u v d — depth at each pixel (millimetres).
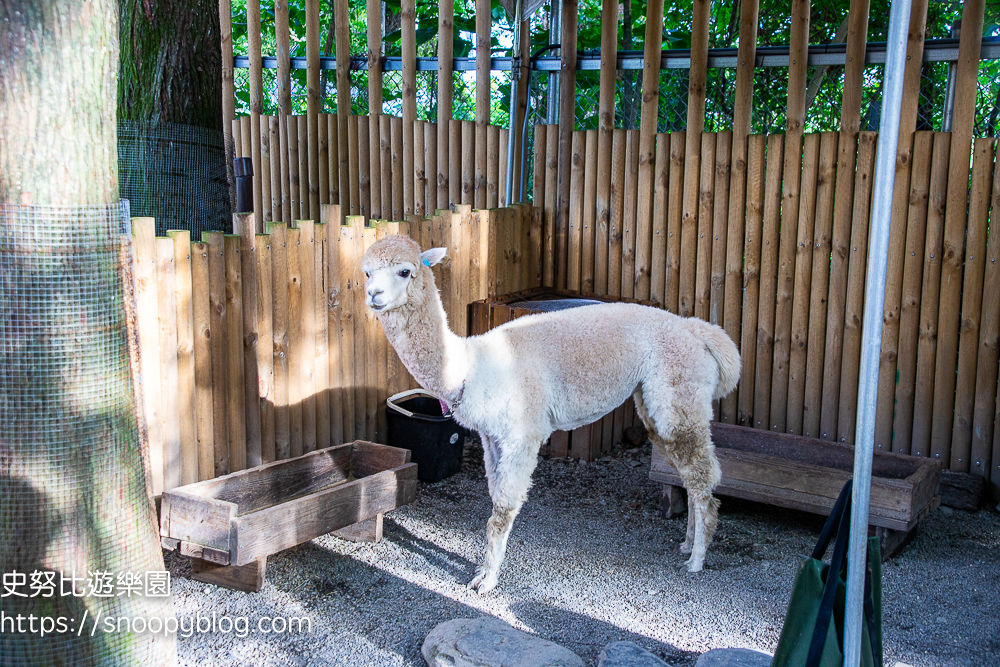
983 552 4855
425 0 9641
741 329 6535
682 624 3969
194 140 6023
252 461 5043
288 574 4363
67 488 2770
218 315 4676
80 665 2863
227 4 9602
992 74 7098
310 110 8734
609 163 6914
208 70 6102
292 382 5266
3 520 2721
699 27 6305
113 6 2752
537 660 3340
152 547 3105
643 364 4574
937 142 5527
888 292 5828
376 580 4336
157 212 5922
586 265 7172
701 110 6426
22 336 2645
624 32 8523
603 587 4344
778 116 7438
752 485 5023
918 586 4383
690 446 4500
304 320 5297
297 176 9055
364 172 8359
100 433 2832
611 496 5676
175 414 4477
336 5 8344
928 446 5848
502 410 4215
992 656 3715
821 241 6043
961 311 5617
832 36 8078
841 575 2623
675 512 5293
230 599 4094
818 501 4816
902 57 2170
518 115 7281
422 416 5699
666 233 6738
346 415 5754
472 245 6523
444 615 3994
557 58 7121
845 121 5852
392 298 3859
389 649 3682
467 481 5852
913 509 4562
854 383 6047
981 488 5492
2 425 2678
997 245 5406
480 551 4738
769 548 4879
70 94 2619
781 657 2639
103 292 2795
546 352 4434
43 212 2619
